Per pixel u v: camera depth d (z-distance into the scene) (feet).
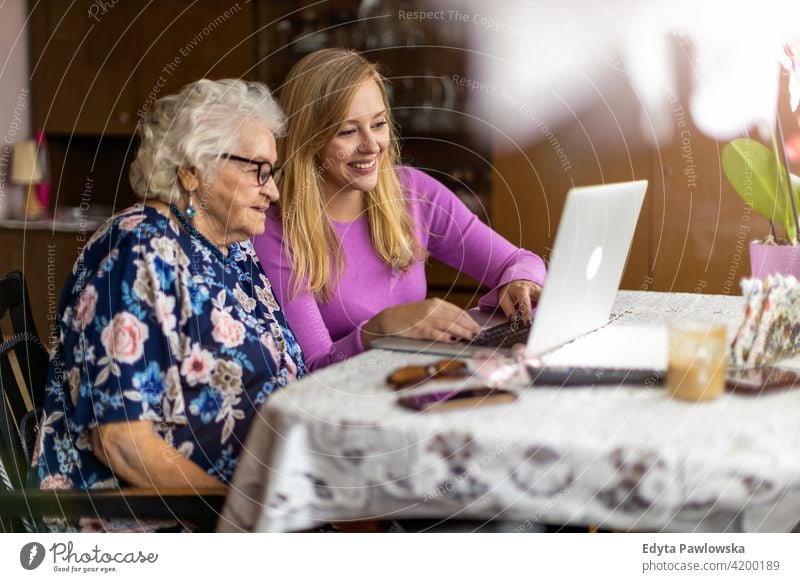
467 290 10.83
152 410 3.65
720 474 2.86
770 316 3.56
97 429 3.61
